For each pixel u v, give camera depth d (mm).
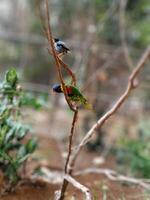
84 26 7043
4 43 9773
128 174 4125
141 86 6363
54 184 3326
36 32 9781
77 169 4172
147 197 3287
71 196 3061
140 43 7102
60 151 4773
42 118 6703
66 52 2262
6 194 2982
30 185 3186
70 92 2264
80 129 5727
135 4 6668
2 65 10023
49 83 9578
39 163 3945
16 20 10648
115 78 5930
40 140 5129
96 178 3699
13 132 2902
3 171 3006
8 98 2971
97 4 6188
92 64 5422
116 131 5566
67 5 8211
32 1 9977
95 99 5531
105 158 4867
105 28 6074
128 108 6137
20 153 3020
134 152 4277
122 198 3189
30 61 9688
